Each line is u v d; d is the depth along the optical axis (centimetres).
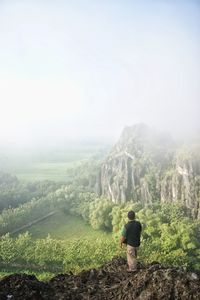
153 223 14925
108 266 3466
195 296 2636
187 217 16675
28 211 18200
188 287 2711
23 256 11819
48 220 18712
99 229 17412
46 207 19950
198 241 13662
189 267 11400
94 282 3150
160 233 14138
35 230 17425
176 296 2672
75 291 2967
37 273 11325
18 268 11825
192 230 13825
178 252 11875
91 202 19350
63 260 11431
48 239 12962
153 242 12769
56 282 3130
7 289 2836
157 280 2812
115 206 17988
